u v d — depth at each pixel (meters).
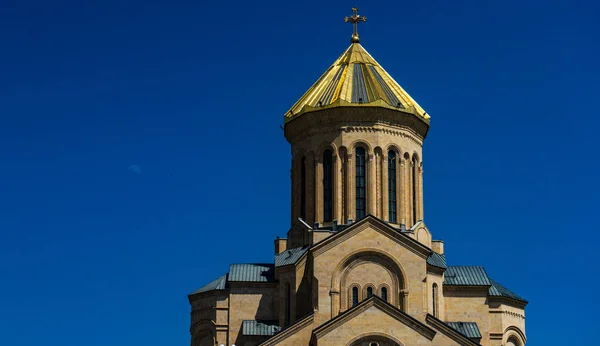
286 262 75.75
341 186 77.44
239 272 78.81
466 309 76.88
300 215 79.44
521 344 79.25
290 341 69.12
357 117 78.25
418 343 65.62
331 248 71.00
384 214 76.88
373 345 65.75
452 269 78.88
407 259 70.94
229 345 76.62
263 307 77.44
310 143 79.31
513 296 79.44
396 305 70.19
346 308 70.06
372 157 77.62
